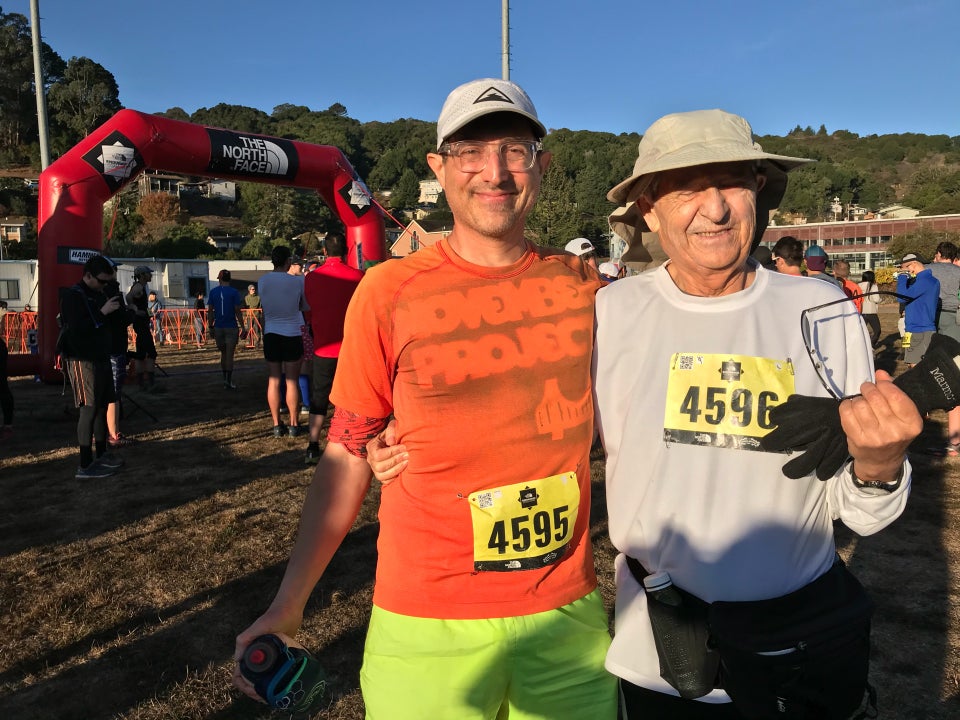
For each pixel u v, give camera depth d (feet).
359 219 34.76
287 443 20.68
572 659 4.94
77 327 16.74
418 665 4.70
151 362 31.60
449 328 4.68
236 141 31.14
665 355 4.43
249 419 24.41
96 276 17.13
